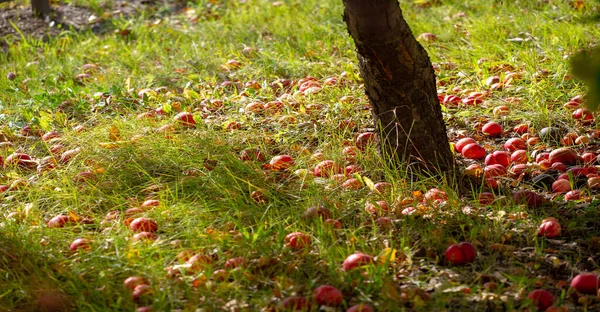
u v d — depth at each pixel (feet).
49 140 18.61
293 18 25.39
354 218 16.20
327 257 15.31
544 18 22.90
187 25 26.55
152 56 23.17
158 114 19.48
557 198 16.47
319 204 16.40
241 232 15.81
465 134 18.61
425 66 16.67
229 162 17.47
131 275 15.16
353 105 19.39
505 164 17.48
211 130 18.54
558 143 18.12
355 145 18.08
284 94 19.94
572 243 15.67
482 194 16.51
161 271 15.16
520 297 14.67
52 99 20.17
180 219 16.33
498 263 15.34
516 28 22.61
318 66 21.35
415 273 15.17
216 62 22.16
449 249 15.29
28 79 21.90
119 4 29.19
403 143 16.92
